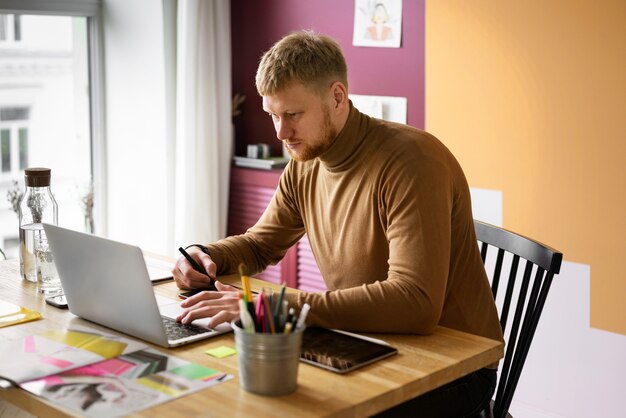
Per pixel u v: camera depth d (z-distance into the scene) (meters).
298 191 2.24
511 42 2.92
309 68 1.93
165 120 3.71
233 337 1.74
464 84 3.05
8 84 3.59
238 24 3.87
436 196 1.88
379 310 1.76
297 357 1.46
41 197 2.13
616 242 2.77
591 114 2.77
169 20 3.68
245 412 1.38
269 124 3.84
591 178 2.80
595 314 2.85
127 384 1.49
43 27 3.66
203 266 2.13
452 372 1.61
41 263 2.12
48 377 1.52
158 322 1.66
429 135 2.03
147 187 3.81
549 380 2.99
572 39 2.78
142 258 1.61
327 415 1.38
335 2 3.50
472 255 2.03
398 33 3.30
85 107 3.88
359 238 2.03
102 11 3.83
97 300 1.78
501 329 2.07
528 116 2.91
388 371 1.57
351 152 2.03
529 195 2.95
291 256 3.67
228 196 3.89
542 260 2.03
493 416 2.02
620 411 2.83
